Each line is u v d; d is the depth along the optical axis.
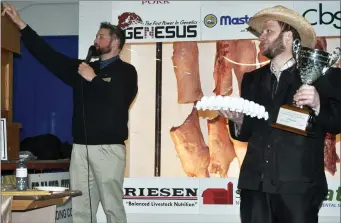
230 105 2.23
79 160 3.48
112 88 3.43
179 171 4.23
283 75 2.38
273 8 2.43
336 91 2.36
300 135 2.30
